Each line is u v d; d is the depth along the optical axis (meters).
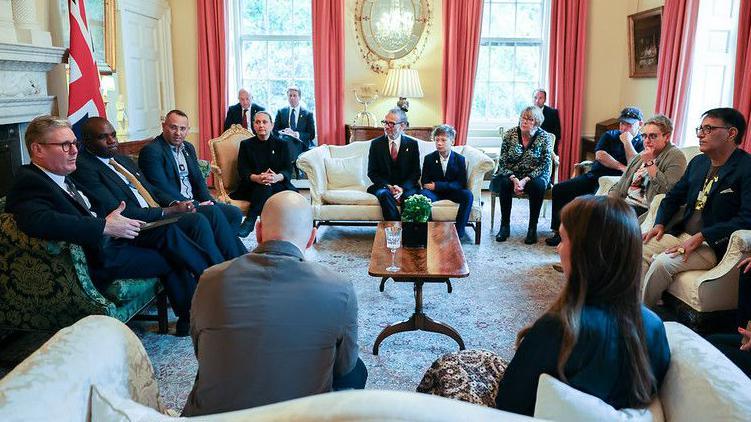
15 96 4.06
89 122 2.93
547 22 6.52
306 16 6.64
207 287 1.30
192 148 3.88
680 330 1.30
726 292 2.56
